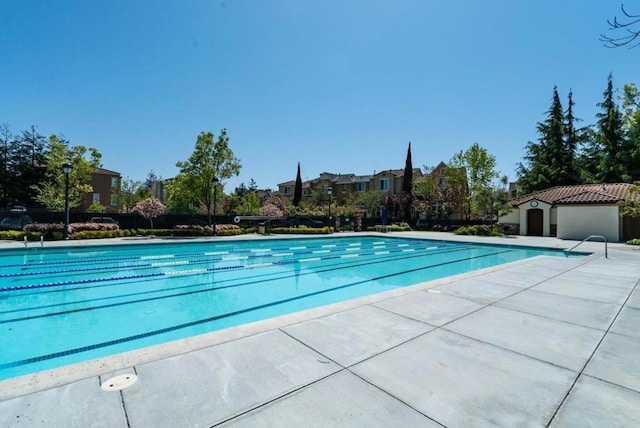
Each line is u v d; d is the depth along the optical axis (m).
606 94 30.48
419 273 10.32
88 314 5.83
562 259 10.07
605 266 8.63
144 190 37.75
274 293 7.58
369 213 36.53
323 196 39.91
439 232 26.55
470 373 2.72
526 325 3.94
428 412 2.16
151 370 2.65
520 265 8.75
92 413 2.05
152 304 6.50
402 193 33.31
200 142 20.45
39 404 2.13
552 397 2.37
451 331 3.70
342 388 2.44
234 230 20.41
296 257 13.32
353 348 3.18
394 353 3.09
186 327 5.27
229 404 2.20
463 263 12.31
